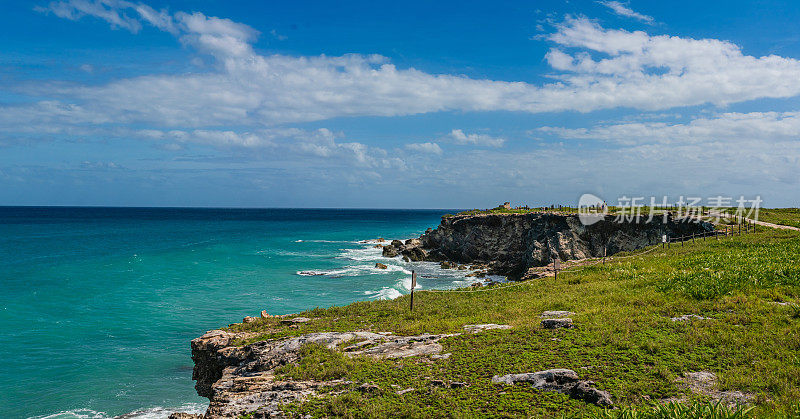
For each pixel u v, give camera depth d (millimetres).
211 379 23688
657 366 13336
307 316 28125
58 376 29594
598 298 24594
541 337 16984
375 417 11625
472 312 25516
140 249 95625
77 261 76125
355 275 68750
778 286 22375
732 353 14023
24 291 51938
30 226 167125
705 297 21844
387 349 17688
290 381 15141
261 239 130125
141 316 43281
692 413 9914
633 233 61594
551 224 68750
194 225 195750
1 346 34250
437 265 82375
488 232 79062
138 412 25328
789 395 11031
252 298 51406
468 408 11625
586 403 11492
